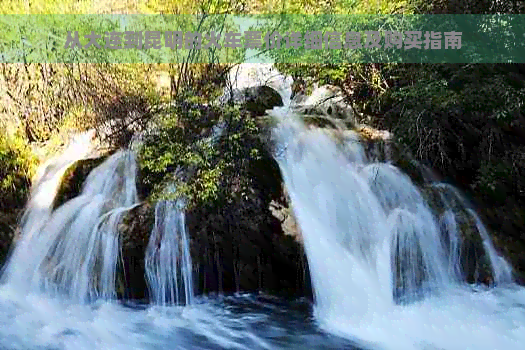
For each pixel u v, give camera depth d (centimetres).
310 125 671
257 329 489
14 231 633
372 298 524
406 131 650
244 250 550
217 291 551
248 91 715
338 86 748
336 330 487
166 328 493
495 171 632
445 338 472
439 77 637
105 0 738
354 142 665
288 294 544
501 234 612
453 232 589
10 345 467
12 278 589
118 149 681
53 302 548
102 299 543
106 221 560
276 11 686
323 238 553
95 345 466
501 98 595
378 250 561
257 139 609
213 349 456
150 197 567
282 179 579
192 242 545
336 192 599
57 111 734
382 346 458
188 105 629
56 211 612
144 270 537
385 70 700
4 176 664
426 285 556
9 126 706
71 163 658
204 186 545
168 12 714
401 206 608
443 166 663
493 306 530
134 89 714
